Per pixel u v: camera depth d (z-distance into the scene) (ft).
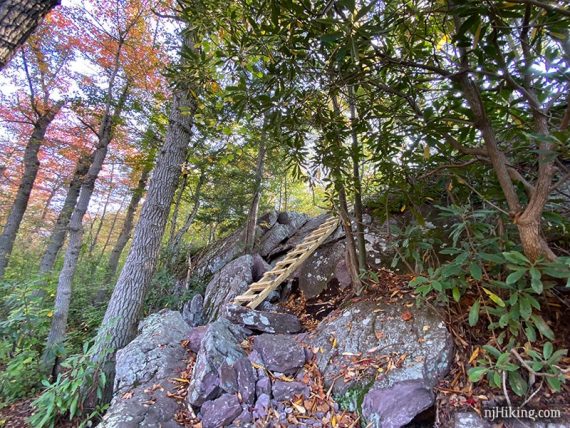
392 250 11.90
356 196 10.38
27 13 3.44
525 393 5.18
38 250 25.85
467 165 6.53
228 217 21.31
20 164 21.45
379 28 3.96
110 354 10.20
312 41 4.64
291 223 21.15
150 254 12.28
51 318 11.86
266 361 7.79
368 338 7.58
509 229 6.60
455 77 4.99
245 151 18.17
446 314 7.26
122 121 15.23
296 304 12.96
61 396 7.93
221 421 6.34
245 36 5.07
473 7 3.71
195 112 12.03
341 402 6.56
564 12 3.43
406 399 5.75
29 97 18.24
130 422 6.31
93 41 15.10
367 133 7.98
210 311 14.01
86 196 13.07
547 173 4.50
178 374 8.21
